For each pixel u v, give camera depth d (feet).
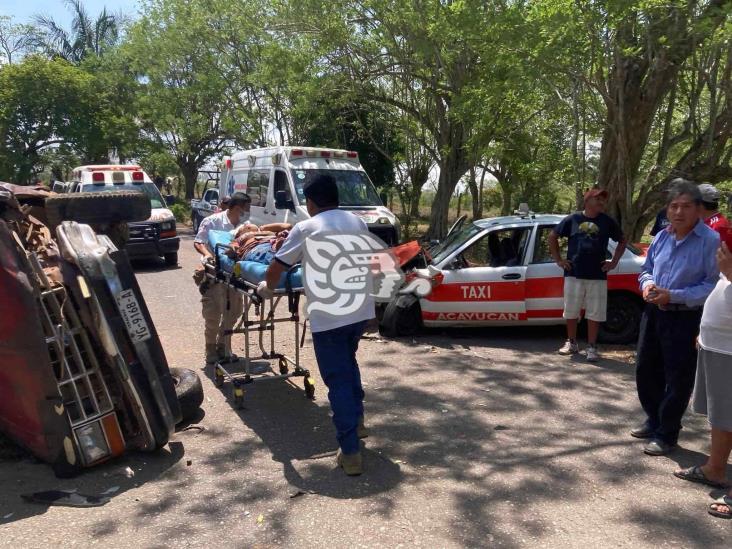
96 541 11.68
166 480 14.16
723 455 13.32
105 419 14.66
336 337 14.49
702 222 14.24
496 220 27.27
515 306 25.41
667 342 14.60
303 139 75.46
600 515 12.47
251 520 12.40
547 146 59.47
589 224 22.81
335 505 12.94
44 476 14.34
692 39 29.71
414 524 12.16
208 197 72.59
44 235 17.25
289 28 54.44
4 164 87.56
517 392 19.93
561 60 30.71
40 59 90.02
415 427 17.15
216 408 18.71
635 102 33.12
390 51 51.37
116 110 97.96
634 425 17.20
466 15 33.71
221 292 22.02
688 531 11.89
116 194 16.53
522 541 11.55
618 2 27.04
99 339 14.73
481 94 41.63
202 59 82.43
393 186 79.61
